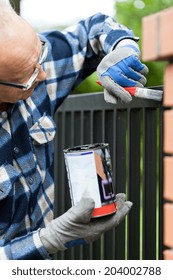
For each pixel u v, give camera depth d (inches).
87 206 61.5
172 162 40.5
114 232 93.5
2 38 61.7
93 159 62.7
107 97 70.4
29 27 64.6
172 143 40.1
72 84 82.4
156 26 38.9
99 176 63.0
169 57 39.1
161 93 69.1
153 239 83.4
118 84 69.0
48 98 79.7
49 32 82.7
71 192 64.4
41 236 65.8
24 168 73.1
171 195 40.6
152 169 83.6
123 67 68.6
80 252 106.0
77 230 63.4
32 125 75.7
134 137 88.3
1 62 61.7
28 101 76.0
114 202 64.7
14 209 72.2
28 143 73.9
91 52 82.9
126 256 90.9
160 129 79.7
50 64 79.4
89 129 103.7
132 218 88.7
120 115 92.0
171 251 43.4
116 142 92.4
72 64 81.4
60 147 115.6
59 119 115.6
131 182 88.5
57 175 116.3
